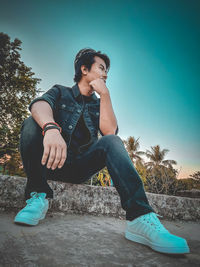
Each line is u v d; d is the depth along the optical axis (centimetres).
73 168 123
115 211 164
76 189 154
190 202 200
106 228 114
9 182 134
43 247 70
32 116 104
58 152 81
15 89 1465
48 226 100
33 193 105
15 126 1360
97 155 110
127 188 91
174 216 187
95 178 625
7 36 1416
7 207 129
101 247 78
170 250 75
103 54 142
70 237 86
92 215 151
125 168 94
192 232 139
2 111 1412
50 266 57
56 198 145
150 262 68
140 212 88
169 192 859
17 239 75
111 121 128
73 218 131
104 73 139
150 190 892
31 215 94
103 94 129
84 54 140
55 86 134
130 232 93
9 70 1464
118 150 99
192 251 88
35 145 103
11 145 1232
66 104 128
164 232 81
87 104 137
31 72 1523
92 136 129
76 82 144
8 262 56
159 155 2698
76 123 126
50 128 87
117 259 68
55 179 137
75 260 63
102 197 162
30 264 56
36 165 104
